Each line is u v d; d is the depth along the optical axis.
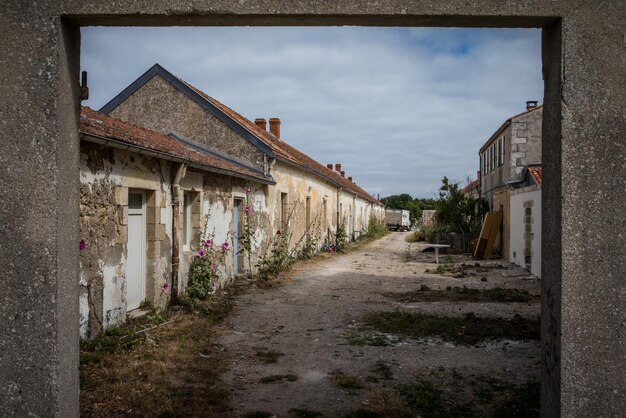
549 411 2.60
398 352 6.08
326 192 23.64
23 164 2.47
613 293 2.42
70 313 2.62
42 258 2.47
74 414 2.69
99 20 2.57
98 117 7.46
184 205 9.53
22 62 2.48
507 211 17.61
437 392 4.66
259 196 13.58
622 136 2.43
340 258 19.09
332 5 2.47
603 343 2.42
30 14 2.47
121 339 5.93
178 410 4.09
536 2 2.45
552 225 2.57
